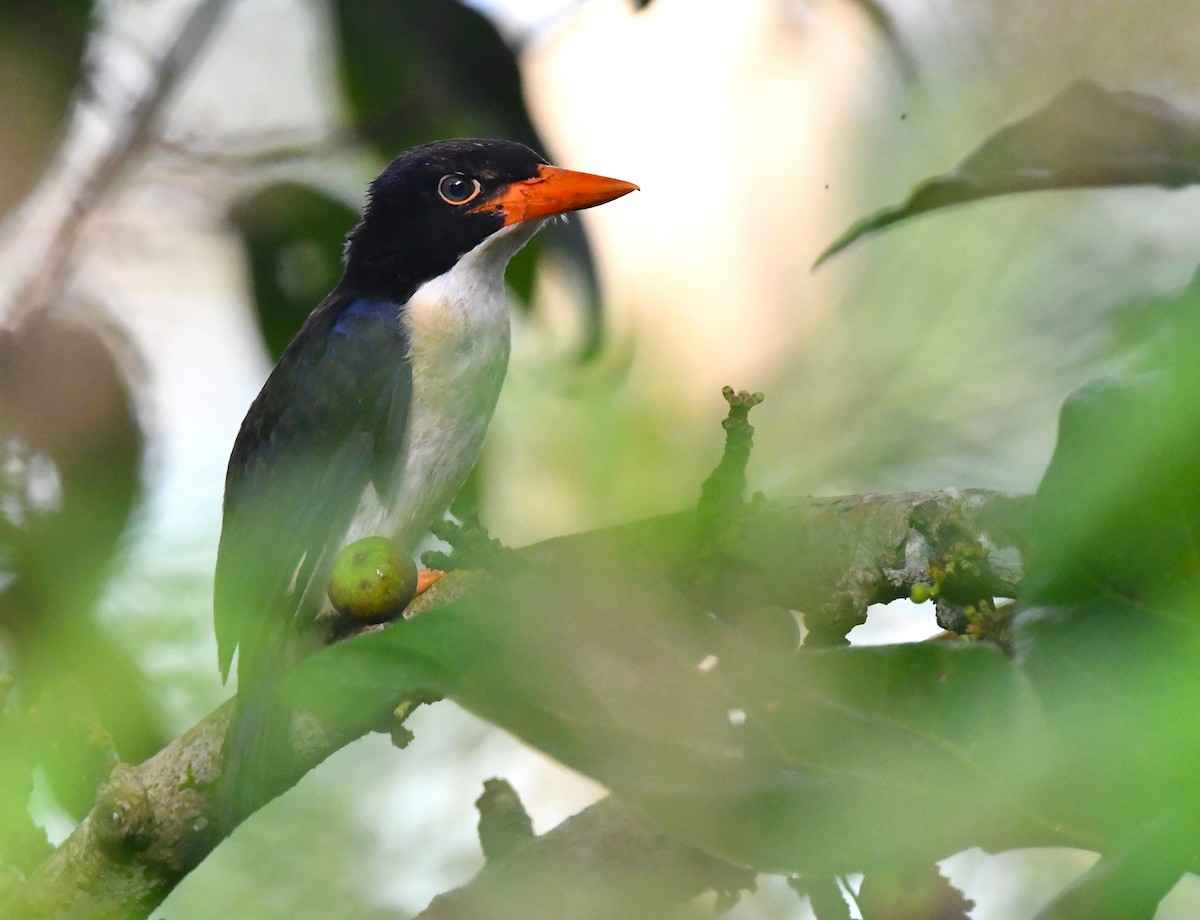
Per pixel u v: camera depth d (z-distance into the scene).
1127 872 2.04
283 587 8.55
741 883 4.16
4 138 8.52
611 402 6.10
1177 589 2.09
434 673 2.25
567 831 4.40
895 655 2.27
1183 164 4.16
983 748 2.20
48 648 5.10
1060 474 2.06
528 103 9.55
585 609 2.31
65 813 5.96
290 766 5.43
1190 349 1.85
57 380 7.83
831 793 2.21
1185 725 1.96
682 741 2.24
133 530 5.33
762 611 4.19
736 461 4.30
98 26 8.89
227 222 9.27
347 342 8.98
